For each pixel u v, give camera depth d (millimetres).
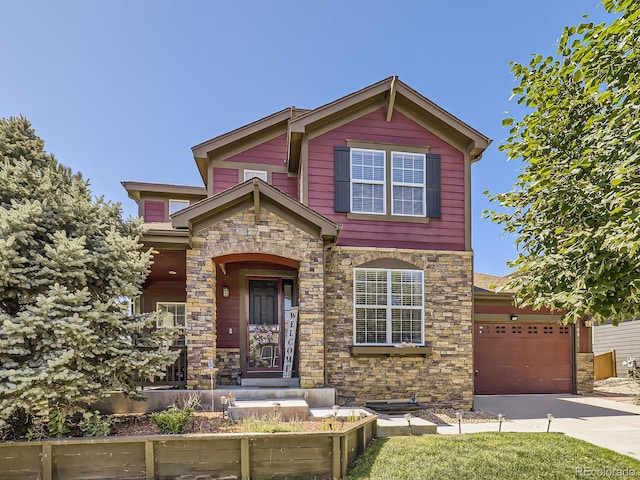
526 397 12578
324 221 9250
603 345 20188
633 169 4391
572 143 5805
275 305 11336
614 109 5184
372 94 10977
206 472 5637
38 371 5367
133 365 6293
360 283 10500
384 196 11023
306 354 9141
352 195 10922
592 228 4902
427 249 10984
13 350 5344
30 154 7914
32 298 6152
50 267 6047
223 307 10984
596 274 4707
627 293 4770
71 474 5453
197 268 8953
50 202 6723
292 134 10734
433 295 10766
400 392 10234
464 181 11453
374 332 10391
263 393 8617
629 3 4566
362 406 9789
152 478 5523
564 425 8648
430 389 10359
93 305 6188
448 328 10695
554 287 5613
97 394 6203
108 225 7273
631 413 10055
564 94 5961
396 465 5883
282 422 6969
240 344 10891
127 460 5547
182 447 5648
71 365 5930
